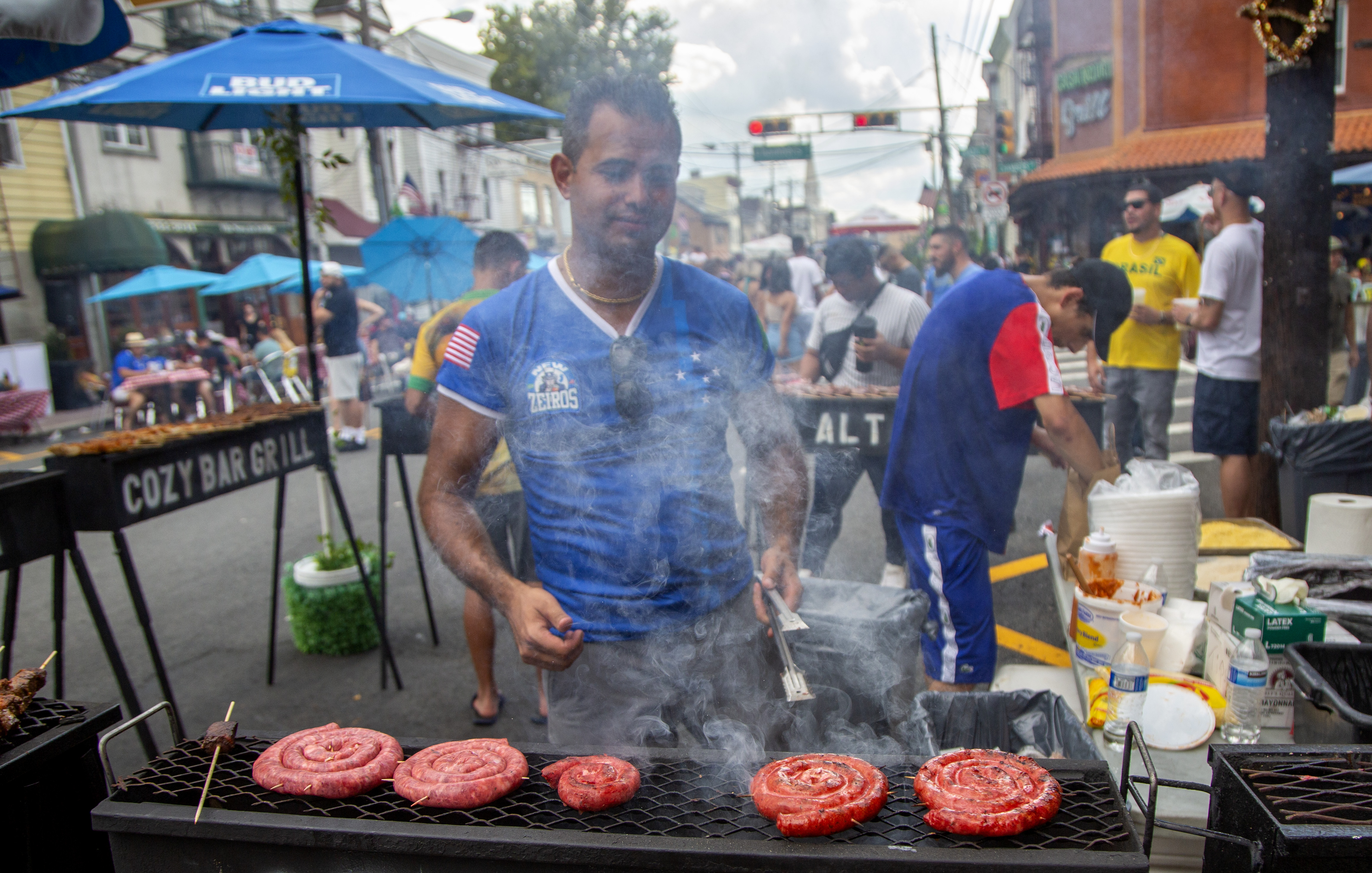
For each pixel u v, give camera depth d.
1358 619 1.75
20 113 2.78
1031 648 3.26
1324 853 0.88
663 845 0.87
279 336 10.48
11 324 12.19
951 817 0.88
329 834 0.91
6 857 1.07
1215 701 1.72
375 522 5.77
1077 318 2.31
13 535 2.10
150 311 14.54
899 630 1.91
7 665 2.08
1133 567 2.06
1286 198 3.10
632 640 1.39
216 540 5.53
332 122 3.74
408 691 3.09
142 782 1.02
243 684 3.21
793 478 1.59
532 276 1.41
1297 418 3.12
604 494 1.37
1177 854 1.43
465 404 1.42
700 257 9.08
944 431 2.09
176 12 12.80
